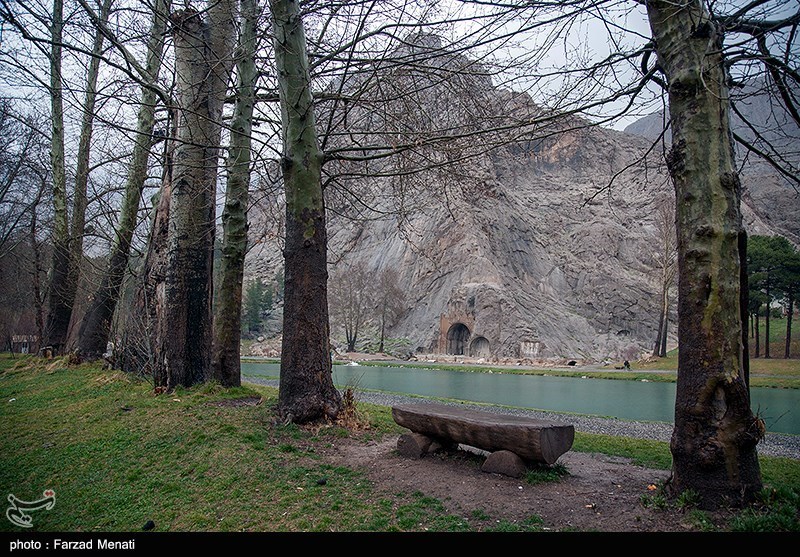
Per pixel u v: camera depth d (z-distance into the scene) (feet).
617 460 23.45
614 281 276.41
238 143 33.37
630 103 20.47
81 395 34.86
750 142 21.08
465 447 23.17
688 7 15.30
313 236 25.58
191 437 22.13
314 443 21.93
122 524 15.20
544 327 231.71
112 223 51.57
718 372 13.82
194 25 33.86
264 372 114.93
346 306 237.25
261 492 16.52
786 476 20.52
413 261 274.98
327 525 13.87
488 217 273.33
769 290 146.10
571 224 314.35
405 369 155.12
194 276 33.55
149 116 49.03
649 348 245.86
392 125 30.32
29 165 67.26
